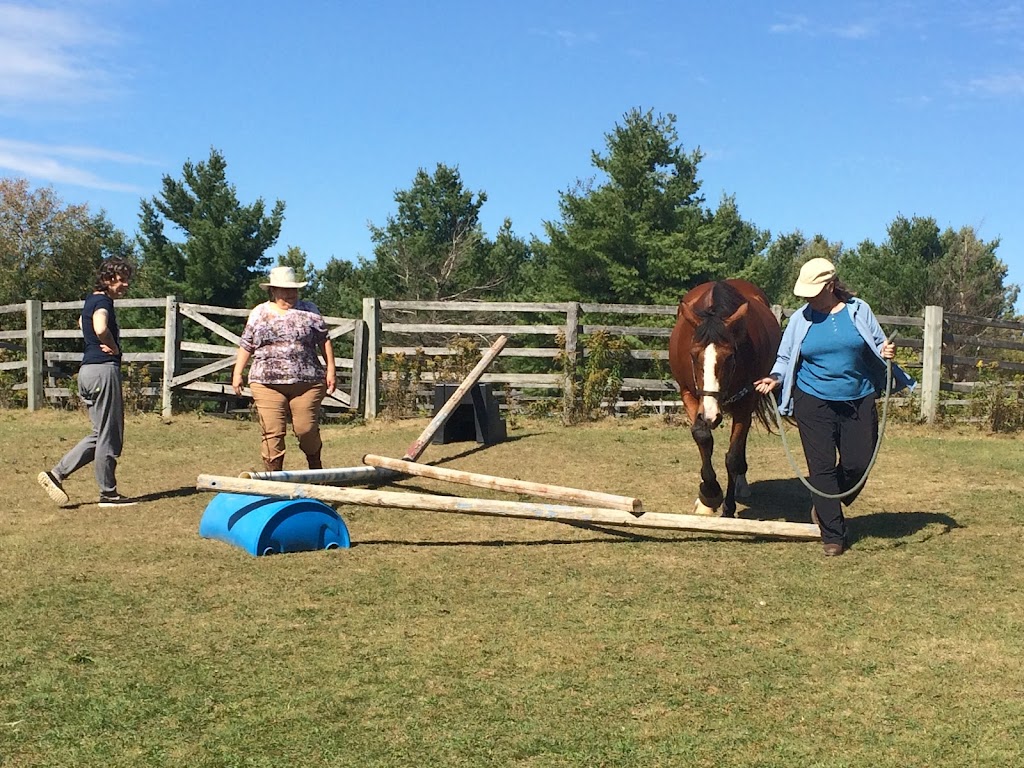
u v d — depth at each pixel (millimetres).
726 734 3412
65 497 7223
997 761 3213
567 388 12750
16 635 4402
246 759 3207
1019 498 7844
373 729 3434
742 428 6957
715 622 4641
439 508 6160
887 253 39531
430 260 36219
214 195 35156
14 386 14641
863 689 3822
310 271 39594
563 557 5918
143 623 4590
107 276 7230
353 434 11727
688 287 27938
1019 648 4273
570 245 28250
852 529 6742
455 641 4348
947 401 13188
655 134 29109
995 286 35969
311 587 5203
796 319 6156
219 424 12594
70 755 3227
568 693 3762
